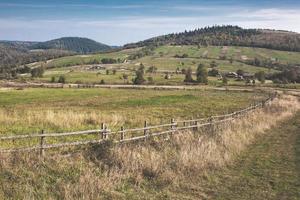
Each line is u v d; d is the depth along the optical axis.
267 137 26.86
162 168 15.24
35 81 151.38
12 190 11.47
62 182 12.52
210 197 13.56
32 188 11.79
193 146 18.25
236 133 23.97
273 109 42.81
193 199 13.20
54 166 13.45
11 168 12.62
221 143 20.42
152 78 167.38
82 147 15.97
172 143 18.97
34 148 14.15
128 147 16.64
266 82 156.88
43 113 29.19
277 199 13.54
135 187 13.48
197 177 15.50
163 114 38.81
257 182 15.49
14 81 147.88
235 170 17.23
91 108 45.78
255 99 69.25
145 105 52.94
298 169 17.73
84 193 12.04
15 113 28.34
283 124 34.50
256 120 31.69
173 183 14.34
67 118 25.72
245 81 158.75
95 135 20.61
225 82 145.38
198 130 23.05
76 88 108.88
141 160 15.33
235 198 13.55
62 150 15.64
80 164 14.07
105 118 28.38
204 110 45.28
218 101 63.34
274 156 20.47
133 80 148.62
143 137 18.73
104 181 13.05
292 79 164.88
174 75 194.88
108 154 15.34
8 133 19.33
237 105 54.75
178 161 16.11
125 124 27.31
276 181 15.69
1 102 55.59
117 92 90.38
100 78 175.50
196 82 146.25
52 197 11.62
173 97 72.69
